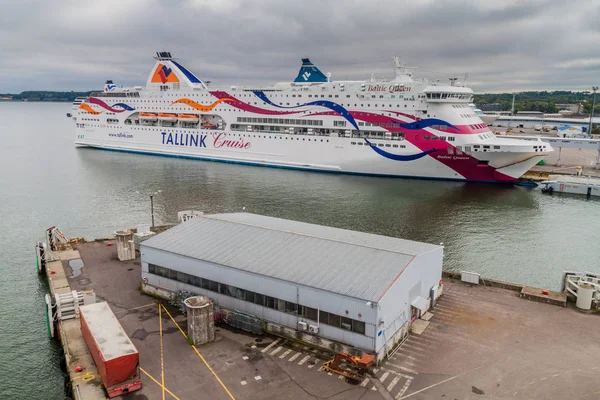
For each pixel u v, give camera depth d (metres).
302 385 21.77
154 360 23.73
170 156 107.38
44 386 24.25
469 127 76.12
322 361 23.78
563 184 73.62
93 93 122.06
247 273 27.03
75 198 67.19
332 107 84.06
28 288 36.78
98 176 83.88
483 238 50.09
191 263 29.47
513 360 23.67
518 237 50.66
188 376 22.42
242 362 23.66
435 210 61.28
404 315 26.06
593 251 46.53
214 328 27.14
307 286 24.91
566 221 57.50
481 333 26.44
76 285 33.41
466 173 78.06
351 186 75.69
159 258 31.03
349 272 25.95
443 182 79.62
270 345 25.34
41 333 29.59
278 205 62.84
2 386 24.19
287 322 26.16
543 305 30.14
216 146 99.69
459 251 45.94
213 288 28.86
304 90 86.31
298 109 87.69
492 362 23.52
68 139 160.50
